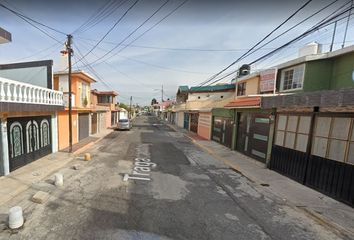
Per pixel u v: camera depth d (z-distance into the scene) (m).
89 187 6.30
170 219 4.62
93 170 8.12
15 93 7.03
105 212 4.78
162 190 6.33
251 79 13.95
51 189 6.05
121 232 4.02
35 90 8.39
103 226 4.19
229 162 10.30
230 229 4.35
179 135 21.88
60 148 11.84
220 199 5.87
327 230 4.48
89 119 18.61
